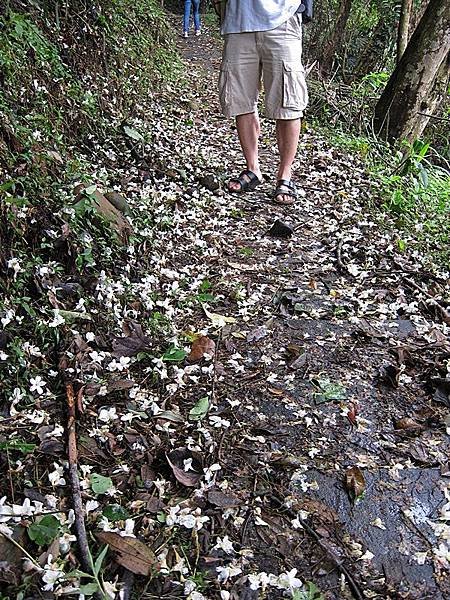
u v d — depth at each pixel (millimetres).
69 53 5105
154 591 1737
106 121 5047
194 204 4594
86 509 1881
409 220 4914
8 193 2920
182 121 6809
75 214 3172
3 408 2236
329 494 2174
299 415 2561
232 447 2346
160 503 2012
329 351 3049
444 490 2232
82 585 1669
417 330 3297
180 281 3488
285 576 1773
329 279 3820
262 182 5398
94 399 2410
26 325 2541
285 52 4520
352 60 11539
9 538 1687
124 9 7883
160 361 2654
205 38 14969
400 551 1974
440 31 6867
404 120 7230
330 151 6461
